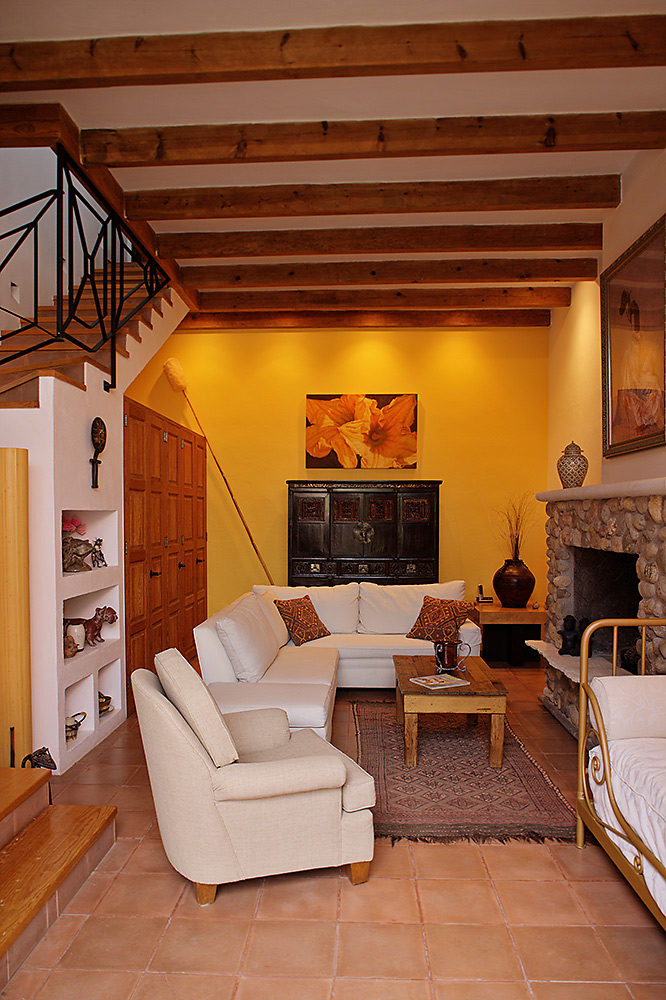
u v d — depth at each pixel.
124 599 4.66
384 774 3.60
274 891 2.49
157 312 5.51
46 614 3.60
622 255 4.30
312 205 4.39
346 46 2.93
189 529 6.58
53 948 2.16
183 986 1.98
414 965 2.07
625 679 2.67
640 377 4.05
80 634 4.10
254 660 3.87
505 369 7.25
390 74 3.01
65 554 4.01
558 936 2.22
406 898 2.44
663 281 3.68
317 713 3.37
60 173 3.62
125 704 4.61
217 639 3.89
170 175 4.26
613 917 2.33
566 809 3.19
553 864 2.70
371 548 6.80
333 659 4.45
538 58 2.90
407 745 3.70
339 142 3.65
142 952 2.13
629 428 4.25
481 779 3.54
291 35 2.94
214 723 2.37
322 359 7.34
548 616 5.14
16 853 2.46
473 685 3.75
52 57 3.02
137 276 5.77
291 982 1.99
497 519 7.23
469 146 3.62
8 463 3.26
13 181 5.14
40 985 1.99
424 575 6.78
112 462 4.48
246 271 5.79
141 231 4.84
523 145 3.61
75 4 2.78
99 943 2.18
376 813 3.14
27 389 3.81
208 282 5.80
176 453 6.12
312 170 4.20
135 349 5.00
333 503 6.83
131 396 7.21
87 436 4.07
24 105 3.47
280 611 5.22
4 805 2.54
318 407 7.25
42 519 3.61
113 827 2.85
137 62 3.00
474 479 7.25
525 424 7.23
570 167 4.21
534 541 7.20
